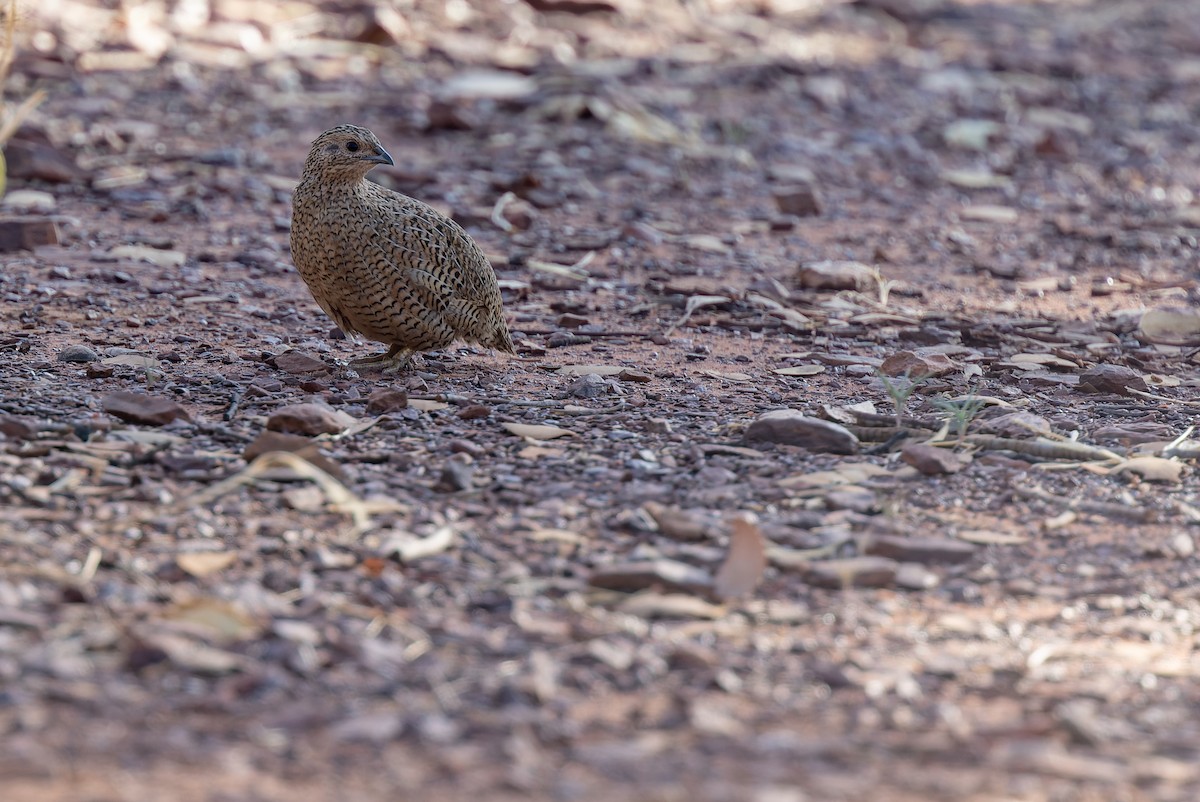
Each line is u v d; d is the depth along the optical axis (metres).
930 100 27.03
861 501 9.01
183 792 5.54
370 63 25.86
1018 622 7.61
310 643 6.86
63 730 5.97
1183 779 5.96
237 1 27.92
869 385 12.12
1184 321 14.33
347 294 11.51
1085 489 9.50
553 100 23.61
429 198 18.78
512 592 7.62
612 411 10.98
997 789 5.82
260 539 8.13
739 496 9.14
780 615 7.51
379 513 8.58
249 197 18.50
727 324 14.11
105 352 12.09
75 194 18.19
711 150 22.41
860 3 34.03
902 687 6.72
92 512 8.35
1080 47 32.94
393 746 5.99
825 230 18.73
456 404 11.05
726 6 32.66
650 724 6.31
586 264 16.38
